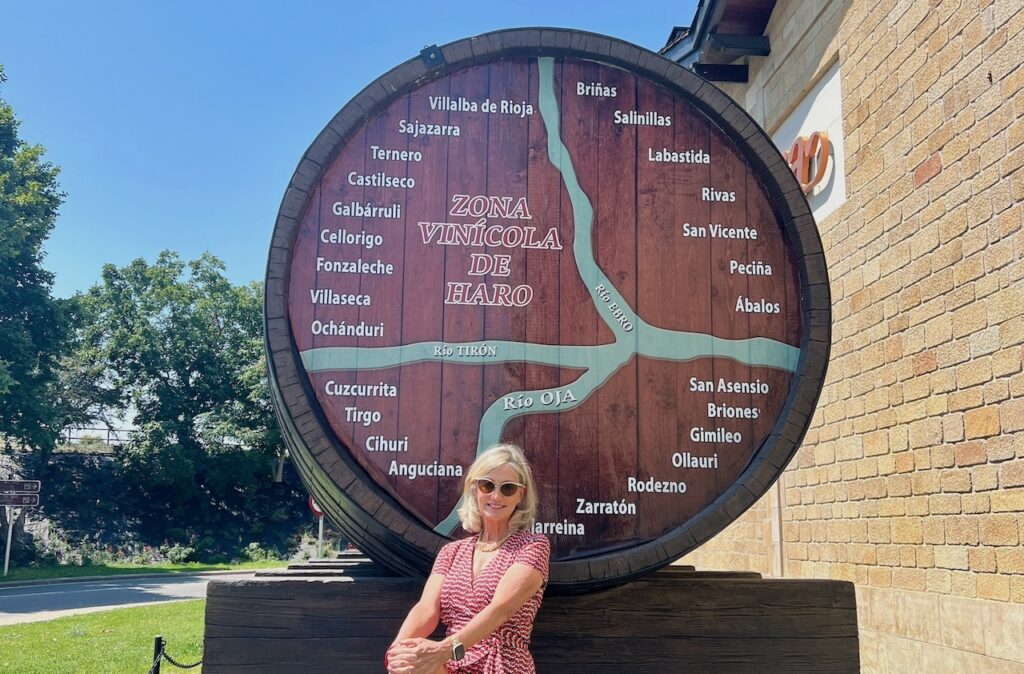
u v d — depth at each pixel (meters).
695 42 8.39
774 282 3.64
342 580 3.36
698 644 3.44
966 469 4.89
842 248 6.45
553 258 3.59
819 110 7.00
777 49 7.80
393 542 3.23
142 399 35.91
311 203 3.52
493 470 2.62
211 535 33.19
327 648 3.31
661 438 3.46
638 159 3.71
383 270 3.51
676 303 3.59
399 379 3.42
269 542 34.09
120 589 19.78
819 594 3.51
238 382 36.41
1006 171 4.61
